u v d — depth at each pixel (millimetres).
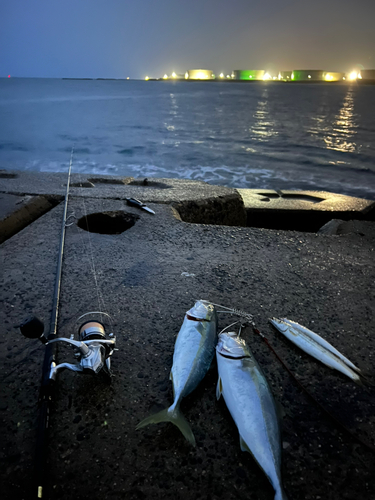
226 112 49750
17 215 4473
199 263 3365
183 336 2004
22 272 3066
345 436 1716
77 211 4582
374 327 2525
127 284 2934
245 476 1508
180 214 5074
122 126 31328
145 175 14078
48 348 1973
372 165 17203
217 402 1851
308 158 18891
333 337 2404
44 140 22297
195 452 1598
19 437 1638
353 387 1998
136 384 1945
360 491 1486
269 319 2539
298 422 1772
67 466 1521
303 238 4102
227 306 2686
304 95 109375
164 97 86312
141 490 1447
